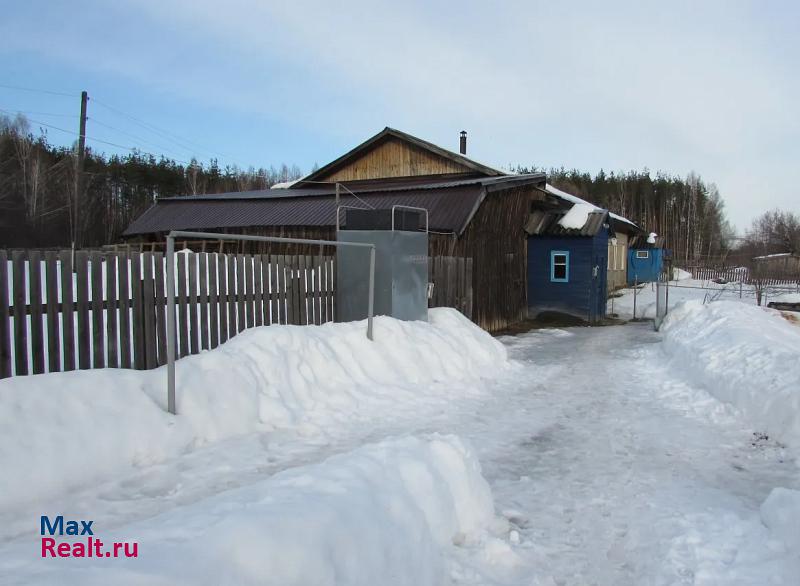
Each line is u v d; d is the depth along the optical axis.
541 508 4.02
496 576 3.09
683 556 3.32
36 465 3.83
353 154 21.66
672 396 7.52
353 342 7.25
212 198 18.80
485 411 6.64
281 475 3.15
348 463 3.21
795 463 4.95
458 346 8.70
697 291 28.30
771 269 35.50
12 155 41.66
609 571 3.20
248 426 5.35
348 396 6.43
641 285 32.12
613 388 8.05
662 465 4.94
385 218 8.43
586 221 18.47
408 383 7.28
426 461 3.51
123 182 46.47
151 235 18.08
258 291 7.05
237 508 2.54
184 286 6.05
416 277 8.87
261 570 2.13
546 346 12.36
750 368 6.91
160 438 4.60
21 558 2.15
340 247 8.42
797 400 5.57
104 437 4.29
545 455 5.17
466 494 3.64
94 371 4.74
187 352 6.10
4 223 35.12
